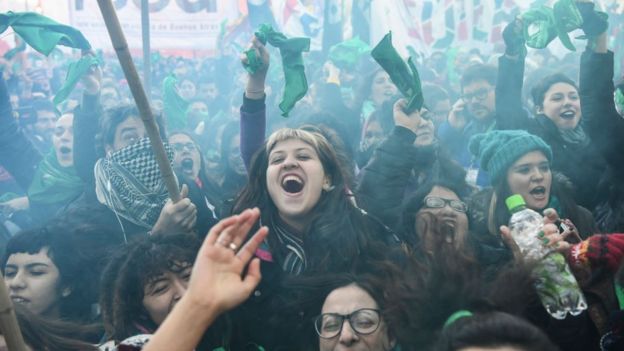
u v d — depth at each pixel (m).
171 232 2.90
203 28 7.07
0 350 2.06
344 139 4.05
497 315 1.68
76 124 3.81
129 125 3.58
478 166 4.63
